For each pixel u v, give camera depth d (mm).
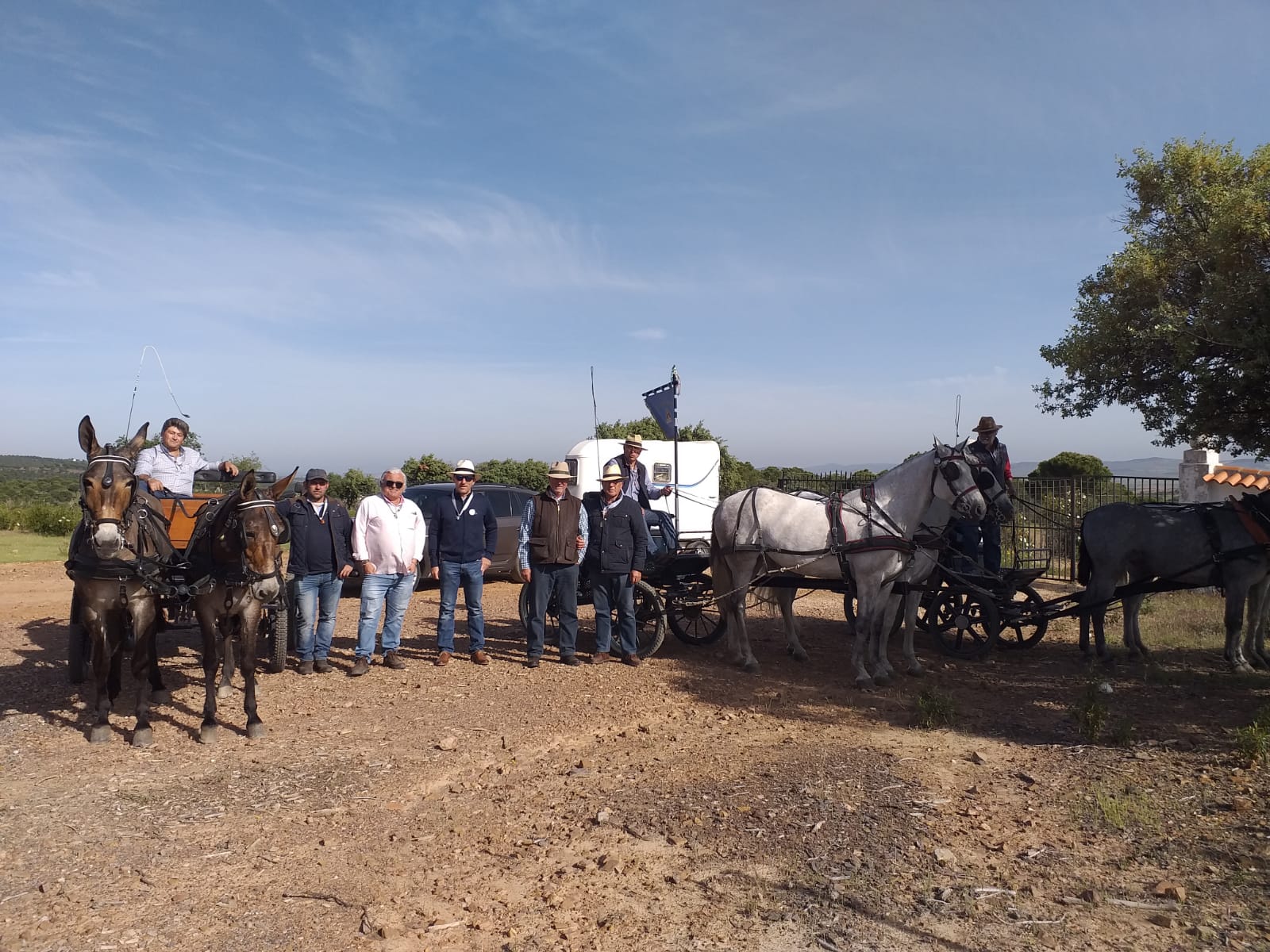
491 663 9438
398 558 8898
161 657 9539
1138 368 8961
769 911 3938
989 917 3852
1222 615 11617
